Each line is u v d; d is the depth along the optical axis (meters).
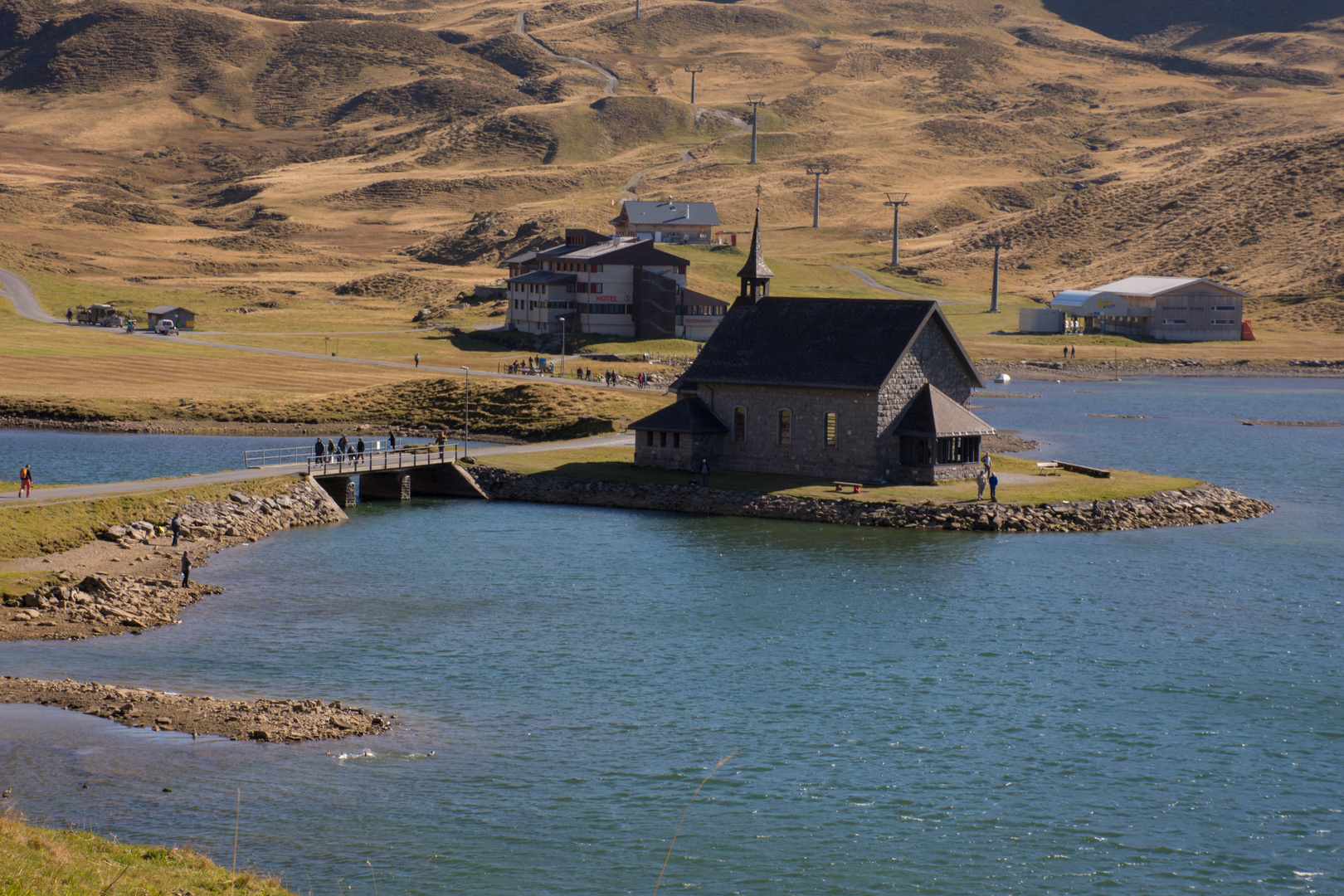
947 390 111.81
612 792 47.75
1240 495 108.00
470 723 54.69
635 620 71.31
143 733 51.44
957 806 47.09
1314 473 127.12
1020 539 93.06
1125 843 44.31
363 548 89.75
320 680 59.97
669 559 86.38
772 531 95.75
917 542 91.94
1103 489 104.38
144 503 90.69
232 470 105.88
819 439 108.81
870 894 40.62
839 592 77.62
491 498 112.31
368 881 40.34
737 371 111.69
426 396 167.38
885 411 106.19
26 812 43.28
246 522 94.12
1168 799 47.84
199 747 50.22
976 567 83.88
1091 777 49.78
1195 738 53.78
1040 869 42.44
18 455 131.38
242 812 44.59
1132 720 55.88
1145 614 72.94
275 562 84.88
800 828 45.16
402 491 111.25
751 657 64.56
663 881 41.06
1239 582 80.62
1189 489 106.31
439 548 89.88
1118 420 173.12
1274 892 41.06
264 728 52.22
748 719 55.59
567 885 40.66
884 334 107.88
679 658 64.31
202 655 63.31
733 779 49.12
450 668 62.25
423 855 42.25
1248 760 51.50
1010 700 58.34
